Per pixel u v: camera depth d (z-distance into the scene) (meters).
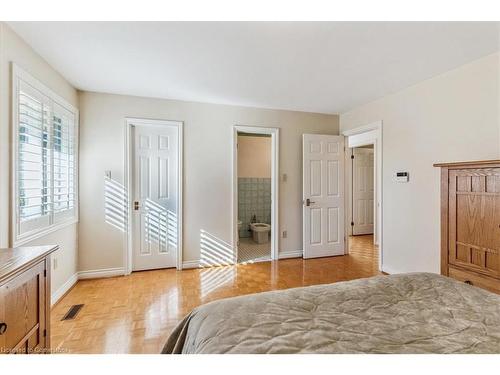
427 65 2.45
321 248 4.10
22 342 1.17
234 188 3.74
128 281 3.07
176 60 2.35
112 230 3.24
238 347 0.86
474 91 2.35
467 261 1.84
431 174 2.75
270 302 1.18
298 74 2.66
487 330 0.98
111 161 3.23
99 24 1.80
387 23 1.79
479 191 1.77
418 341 0.91
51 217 2.40
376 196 4.86
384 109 3.37
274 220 3.98
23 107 1.97
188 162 3.55
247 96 3.36
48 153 2.34
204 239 3.62
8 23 1.77
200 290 2.83
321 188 4.11
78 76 2.69
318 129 4.20
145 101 3.36
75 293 2.73
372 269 3.53
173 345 1.18
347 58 2.31
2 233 1.75
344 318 1.06
